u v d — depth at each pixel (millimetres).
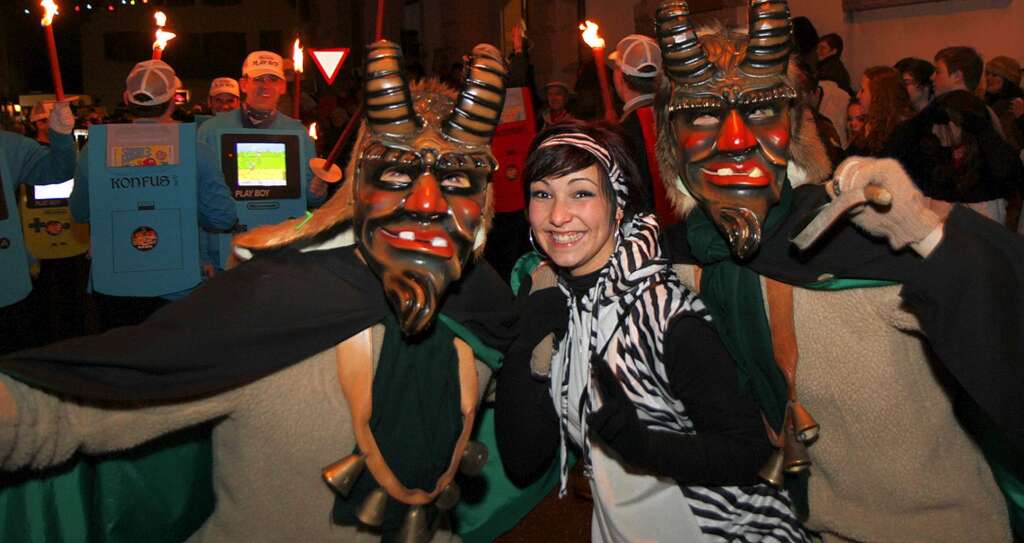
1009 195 4910
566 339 2297
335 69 5660
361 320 2127
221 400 2100
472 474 2359
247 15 33625
